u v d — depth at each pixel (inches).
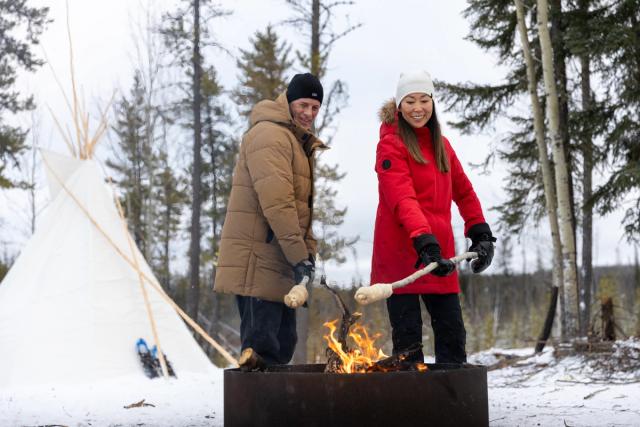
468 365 126.0
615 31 422.0
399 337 152.3
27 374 288.4
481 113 502.6
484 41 494.9
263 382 114.2
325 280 132.9
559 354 305.1
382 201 157.5
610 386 232.5
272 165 164.2
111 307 318.7
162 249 1190.9
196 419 174.1
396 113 155.3
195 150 941.2
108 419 175.9
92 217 341.4
